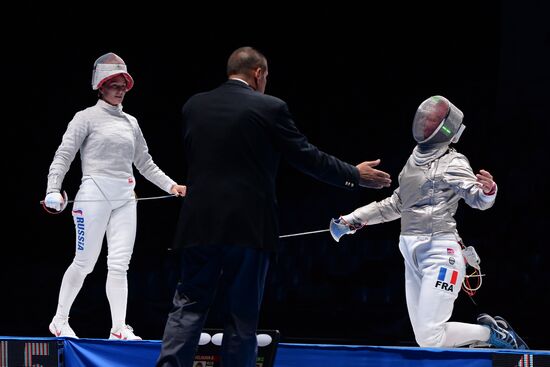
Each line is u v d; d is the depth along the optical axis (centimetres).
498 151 1830
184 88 1920
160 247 1831
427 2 1900
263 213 633
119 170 933
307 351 795
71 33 1897
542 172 1789
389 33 1912
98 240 924
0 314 1692
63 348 858
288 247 1761
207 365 785
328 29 1931
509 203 1784
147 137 1908
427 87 1889
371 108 1902
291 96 1938
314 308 1577
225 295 641
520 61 1839
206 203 630
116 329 923
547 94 1816
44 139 1877
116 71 936
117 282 923
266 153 643
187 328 630
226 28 1939
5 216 1855
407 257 853
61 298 929
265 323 1562
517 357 727
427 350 759
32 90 1884
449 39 1889
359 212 911
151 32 1920
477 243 1722
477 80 1870
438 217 834
